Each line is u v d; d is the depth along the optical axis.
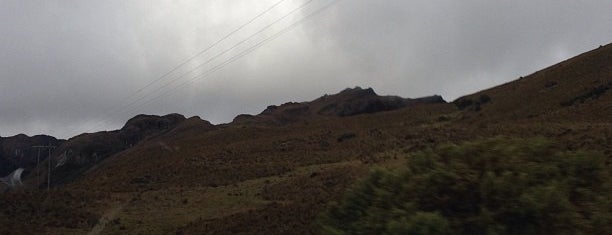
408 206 12.41
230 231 34.09
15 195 44.16
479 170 12.87
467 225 11.91
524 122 66.94
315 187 45.84
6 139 140.00
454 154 13.56
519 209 11.48
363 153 68.94
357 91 140.25
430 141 61.19
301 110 140.75
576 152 12.99
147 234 34.53
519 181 12.07
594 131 43.06
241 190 50.94
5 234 33.41
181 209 42.75
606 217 11.29
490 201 12.02
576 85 76.00
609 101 61.00
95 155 113.44
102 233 35.00
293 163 68.31
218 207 43.06
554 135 46.25
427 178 12.86
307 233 29.45
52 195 45.84
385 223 12.41
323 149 80.62
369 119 109.44
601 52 84.25
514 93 90.88
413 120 100.69
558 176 12.45
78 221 37.81
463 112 96.69
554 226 11.30
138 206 44.19
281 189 48.84
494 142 13.62
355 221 13.55
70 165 108.56
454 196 12.52
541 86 85.62
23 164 132.62
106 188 59.84
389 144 71.25
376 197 13.54
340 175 48.78
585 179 12.62
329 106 139.38
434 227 11.28
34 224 36.34
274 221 34.62
